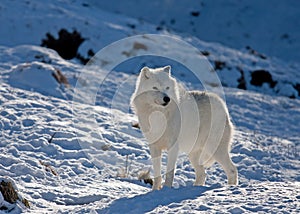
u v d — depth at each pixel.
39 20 75.69
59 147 31.19
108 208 19.81
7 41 69.44
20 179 25.06
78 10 93.38
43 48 62.81
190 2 142.62
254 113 57.16
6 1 82.12
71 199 23.00
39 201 22.00
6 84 43.97
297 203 18.67
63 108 39.53
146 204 19.94
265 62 92.00
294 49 124.69
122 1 143.12
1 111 36.00
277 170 34.38
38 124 34.50
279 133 49.41
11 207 20.05
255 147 38.50
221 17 137.12
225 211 17.91
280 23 135.00
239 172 32.75
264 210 18.03
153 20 137.12
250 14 138.25
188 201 19.56
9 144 30.64
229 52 90.94
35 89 44.69
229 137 25.42
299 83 81.75
